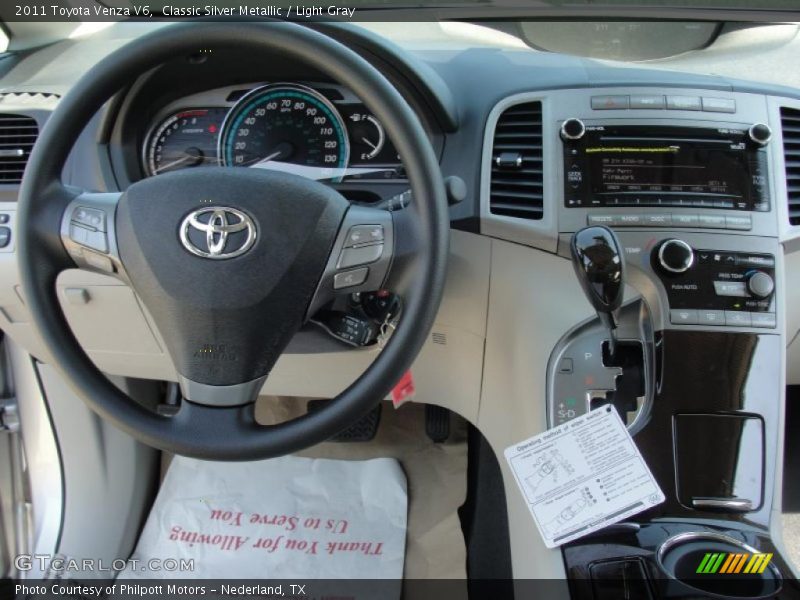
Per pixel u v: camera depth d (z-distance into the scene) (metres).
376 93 0.86
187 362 0.88
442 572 1.53
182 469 1.69
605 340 1.12
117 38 1.45
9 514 1.50
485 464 1.59
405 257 0.89
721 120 1.12
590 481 1.04
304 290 0.89
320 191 0.88
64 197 0.92
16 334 1.42
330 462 1.72
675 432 1.05
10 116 1.22
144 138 1.20
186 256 0.86
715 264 1.09
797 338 1.38
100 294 1.29
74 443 1.56
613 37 1.33
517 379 1.18
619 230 1.10
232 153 1.20
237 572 1.52
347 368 1.37
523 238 1.13
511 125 1.14
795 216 1.13
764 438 1.05
